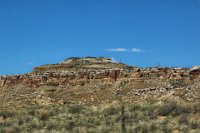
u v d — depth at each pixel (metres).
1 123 43.69
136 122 38.38
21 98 74.50
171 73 66.75
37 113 50.47
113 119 40.84
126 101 60.06
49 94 76.88
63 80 80.62
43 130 37.53
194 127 34.94
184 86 58.56
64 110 53.09
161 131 33.81
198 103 46.06
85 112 50.19
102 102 66.31
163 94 57.31
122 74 74.00
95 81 76.75
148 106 46.91
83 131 35.44
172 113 42.44
